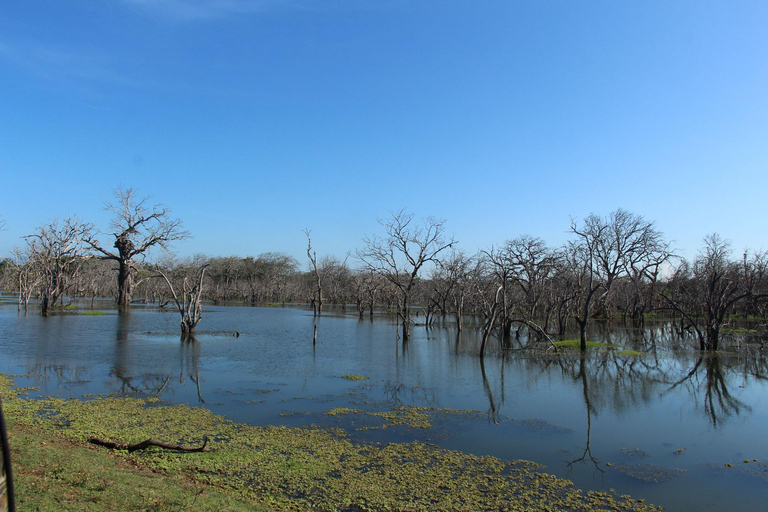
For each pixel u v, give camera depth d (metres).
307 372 23.20
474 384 21.50
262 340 35.69
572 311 55.25
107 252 66.56
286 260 126.25
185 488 9.12
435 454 12.47
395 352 30.84
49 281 53.34
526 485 10.78
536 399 19.03
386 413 16.22
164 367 23.55
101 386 19.02
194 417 14.84
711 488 10.96
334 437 13.49
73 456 9.91
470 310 64.81
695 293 55.16
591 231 56.25
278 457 11.65
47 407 15.25
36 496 7.55
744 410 18.08
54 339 32.47
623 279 63.44
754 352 33.78
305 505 9.23
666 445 13.92
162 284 89.00
